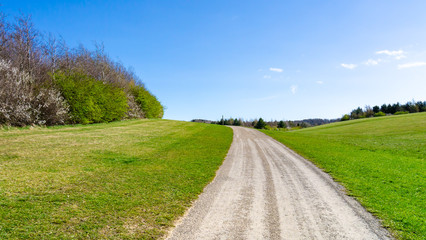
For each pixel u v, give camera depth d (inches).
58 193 289.6
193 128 1395.2
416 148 843.4
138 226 223.5
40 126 909.8
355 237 216.1
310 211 275.7
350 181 405.1
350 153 725.9
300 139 1150.3
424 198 325.1
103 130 990.4
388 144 965.8
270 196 326.6
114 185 335.6
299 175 450.0
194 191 335.3
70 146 596.7
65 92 1031.0
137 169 434.6
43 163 421.1
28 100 867.4
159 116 2546.8
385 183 397.7
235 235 214.1
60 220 222.7
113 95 1408.7
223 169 486.0
